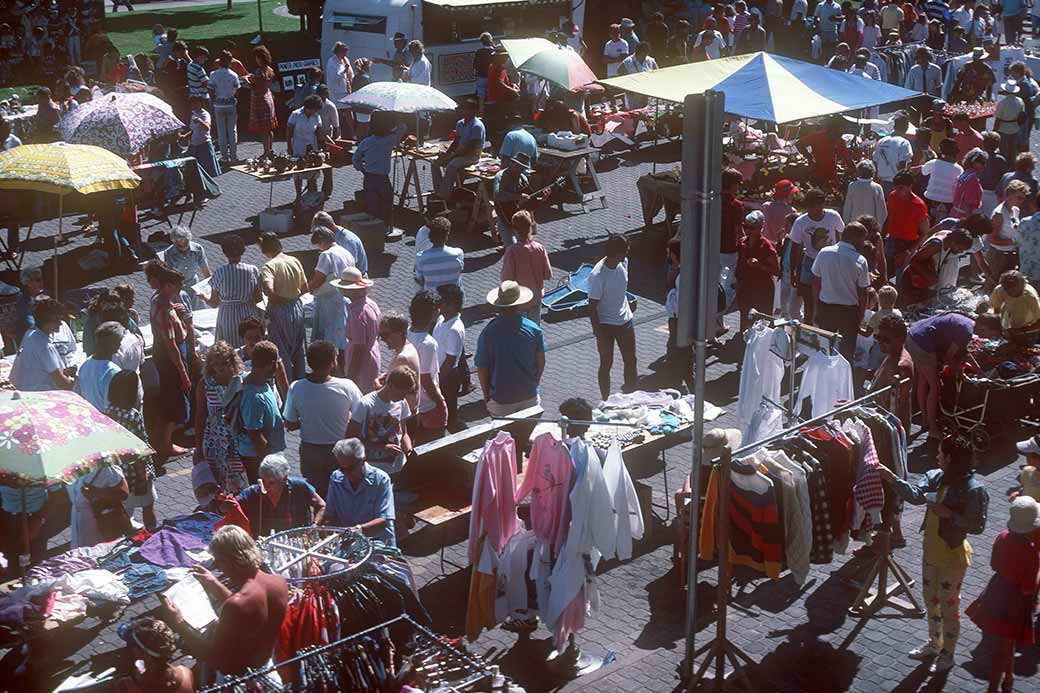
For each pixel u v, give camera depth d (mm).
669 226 23031
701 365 10250
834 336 12977
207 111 27516
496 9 31297
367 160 22469
